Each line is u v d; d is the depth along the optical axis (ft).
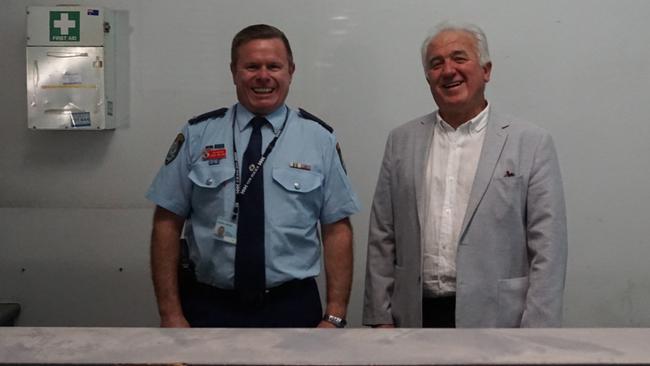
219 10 8.14
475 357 3.10
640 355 3.13
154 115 8.28
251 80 5.84
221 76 8.21
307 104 8.24
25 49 8.23
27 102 8.07
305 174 5.87
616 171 8.24
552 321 5.50
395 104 8.23
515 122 5.94
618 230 8.29
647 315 8.36
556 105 8.19
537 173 5.71
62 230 8.33
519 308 5.74
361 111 8.24
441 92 5.86
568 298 8.38
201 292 5.88
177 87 8.24
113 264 8.34
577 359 3.08
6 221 8.33
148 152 8.32
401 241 6.12
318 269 6.08
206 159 5.88
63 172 8.38
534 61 8.16
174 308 5.90
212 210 5.79
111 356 3.12
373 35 8.15
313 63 8.19
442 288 5.89
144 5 8.14
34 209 8.33
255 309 5.74
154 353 3.16
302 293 5.87
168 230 6.01
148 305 8.37
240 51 5.93
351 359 3.07
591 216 8.29
